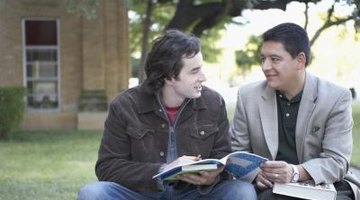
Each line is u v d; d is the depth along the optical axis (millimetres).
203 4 15312
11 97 14438
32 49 18062
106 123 3711
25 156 11328
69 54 17984
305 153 3861
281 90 3867
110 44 17969
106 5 17859
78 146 12961
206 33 21797
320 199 3518
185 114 3676
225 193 3562
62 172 9266
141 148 3609
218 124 3752
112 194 3502
